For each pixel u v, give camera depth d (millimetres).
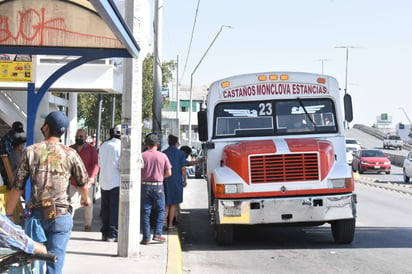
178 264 8945
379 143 92875
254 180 10836
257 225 11711
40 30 8641
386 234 12969
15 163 10680
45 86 9555
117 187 10820
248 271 9234
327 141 11680
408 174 32344
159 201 10898
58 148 5805
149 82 34062
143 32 9375
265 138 12000
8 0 8328
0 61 11922
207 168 12039
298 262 9898
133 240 9438
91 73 16500
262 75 12273
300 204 10758
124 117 9312
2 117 18328
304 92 12250
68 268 8477
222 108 12211
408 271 9062
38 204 5695
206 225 14867
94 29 8602
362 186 29203
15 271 4480
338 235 11484
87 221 11984
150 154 10859
